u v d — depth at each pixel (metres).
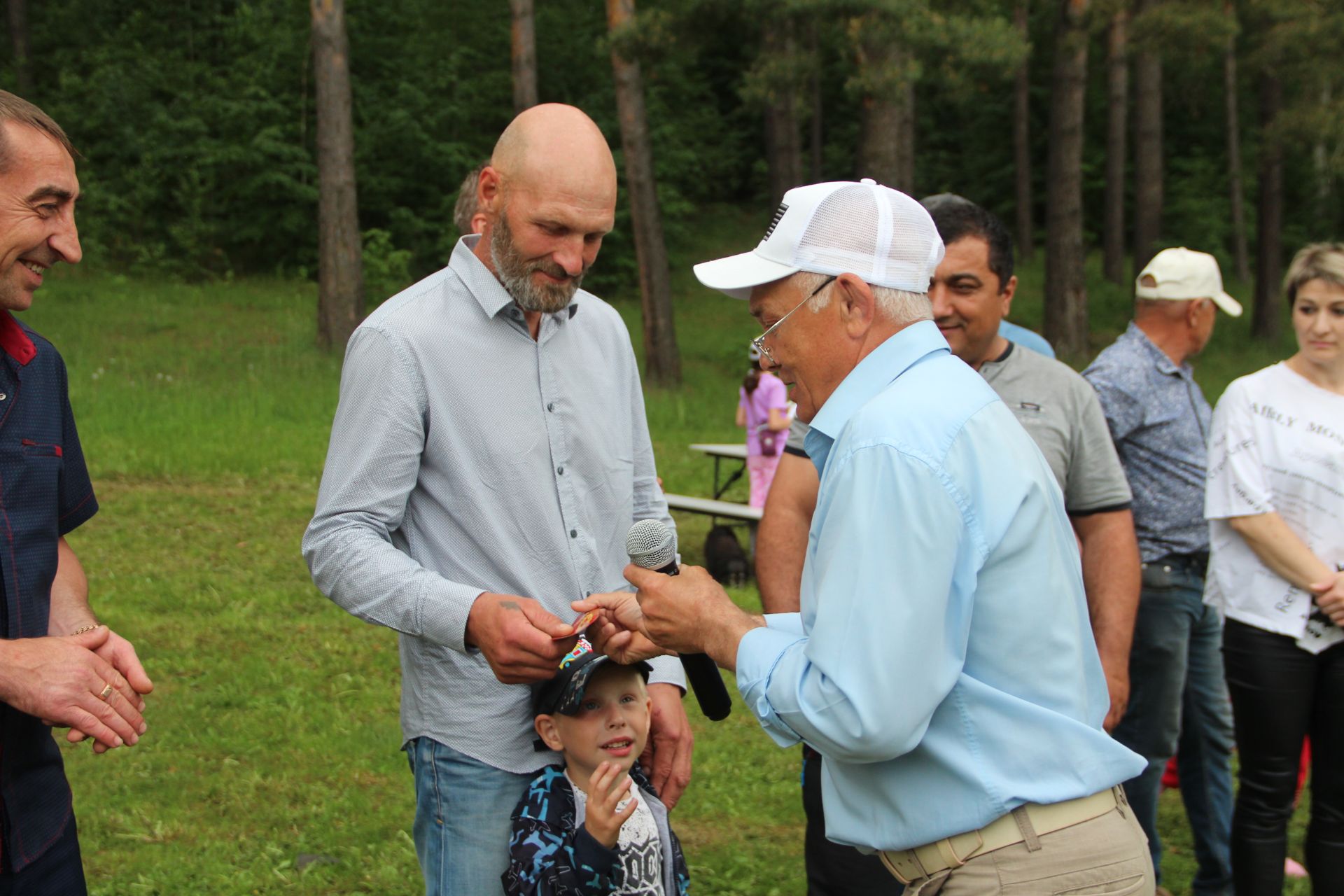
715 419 16.23
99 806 4.71
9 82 27.59
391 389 2.56
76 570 2.71
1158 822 4.94
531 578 2.67
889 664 1.95
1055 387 3.38
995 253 3.25
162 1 29.28
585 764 2.66
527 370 2.69
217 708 5.77
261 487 10.35
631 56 17.20
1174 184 34.91
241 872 4.24
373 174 27.69
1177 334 3.98
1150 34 19.33
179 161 26.14
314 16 17.41
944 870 2.14
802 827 4.78
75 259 2.33
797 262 2.19
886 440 2.03
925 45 15.49
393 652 6.66
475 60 29.72
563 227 2.51
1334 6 20.30
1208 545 3.90
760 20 16.14
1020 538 2.05
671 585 2.31
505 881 2.61
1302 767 4.16
